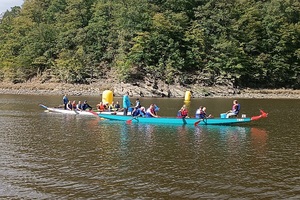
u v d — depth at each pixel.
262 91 114.94
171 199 17.81
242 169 22.92
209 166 23.52
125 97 46.31
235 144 30.53
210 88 110.75
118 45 124.31
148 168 22.94
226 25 131.12
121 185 19.73
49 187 19.34
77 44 130.12
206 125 41.00
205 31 126.69
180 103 75.50
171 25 117.81
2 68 134.25
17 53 142.00
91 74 119.31
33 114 50.88
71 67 118.19
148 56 112.50
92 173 21.78
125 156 25.89
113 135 34.34
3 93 108.94
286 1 152.62
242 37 129.25
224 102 79.50
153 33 116.50
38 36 135.25
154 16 120.56
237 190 19.11
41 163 23.88
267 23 133.50
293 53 128.88
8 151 27.16
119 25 126.62
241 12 138.25
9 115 49.44
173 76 110.31
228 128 39.19
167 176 21.34
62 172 21.92
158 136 34.00
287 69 127.06
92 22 136.88
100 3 143.25
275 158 25.75
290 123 43.91
